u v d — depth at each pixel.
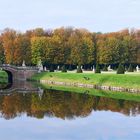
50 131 63.94
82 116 75.81
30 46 195.38
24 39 197.75
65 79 148.12
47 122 70.50
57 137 60.34
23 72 171.62
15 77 170.75
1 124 68.81
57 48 194.25
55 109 84.25
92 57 198.25
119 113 78.69
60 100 98.75
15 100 98.75
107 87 124.38
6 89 127.88
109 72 155.38
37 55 192.25
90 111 81.56
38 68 173.25
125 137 60.22
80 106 88.00
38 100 98.62
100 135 61.44
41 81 160.88
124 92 115.44
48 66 198.25
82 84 136.75
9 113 79.00
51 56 193.62
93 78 135.88
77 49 195.88
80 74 145.12
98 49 198.62
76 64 197.62
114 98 101.00
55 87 134.62
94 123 69.75
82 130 64.50
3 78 185.50
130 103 92.00
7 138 59.50
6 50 197.75
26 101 96.69
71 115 77.00
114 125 68.00
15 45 195.88
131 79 120.69
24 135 61.38
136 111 80.88
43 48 192.38
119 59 198.75
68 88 130.12
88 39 199.38
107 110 82.50
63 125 68.25
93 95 108.38
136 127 66.44
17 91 121.31
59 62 195.88
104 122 70.56
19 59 195.50
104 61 197.88
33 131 63.84
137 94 110.25
